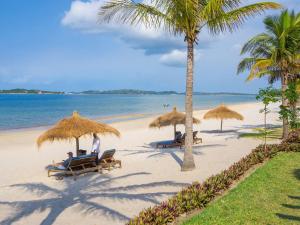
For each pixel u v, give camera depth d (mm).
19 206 9961
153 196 10406
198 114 54406
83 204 9875
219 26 12836
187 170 13820
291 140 18172
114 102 125875
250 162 13172
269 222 7621
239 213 8164
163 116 21156
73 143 24438
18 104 106562
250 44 21000
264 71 21266
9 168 15797
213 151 18391
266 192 9781
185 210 8359
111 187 11680
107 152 14609
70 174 13852
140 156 17859
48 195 11047
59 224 8375
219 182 10055
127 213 8961
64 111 69875
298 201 8992
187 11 12109
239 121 38375
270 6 12344
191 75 13375
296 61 20656
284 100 19688
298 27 19234
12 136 29188
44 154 20000
